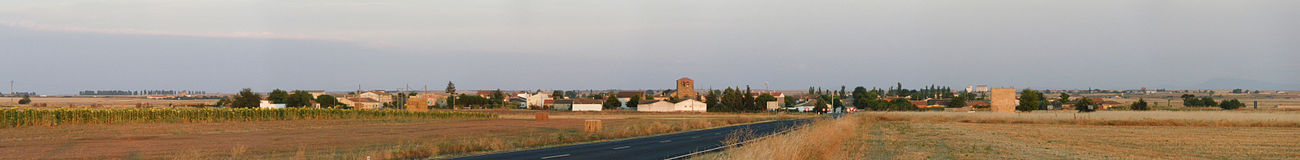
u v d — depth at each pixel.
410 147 35.12
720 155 28.64
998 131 55.16
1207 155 33.38
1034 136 48.59
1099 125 65.94
